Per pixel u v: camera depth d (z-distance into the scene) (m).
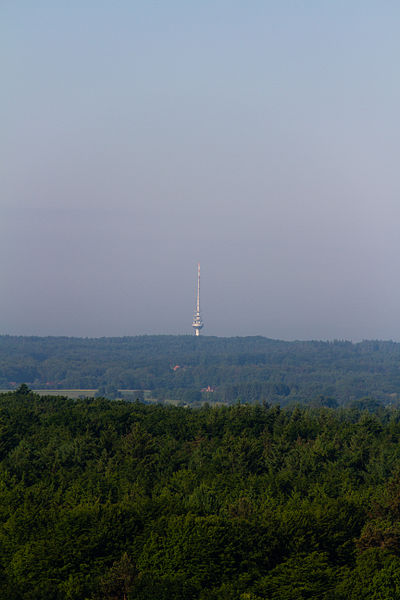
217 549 176.00
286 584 168.12
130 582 164.25
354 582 167.38
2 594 162.62
